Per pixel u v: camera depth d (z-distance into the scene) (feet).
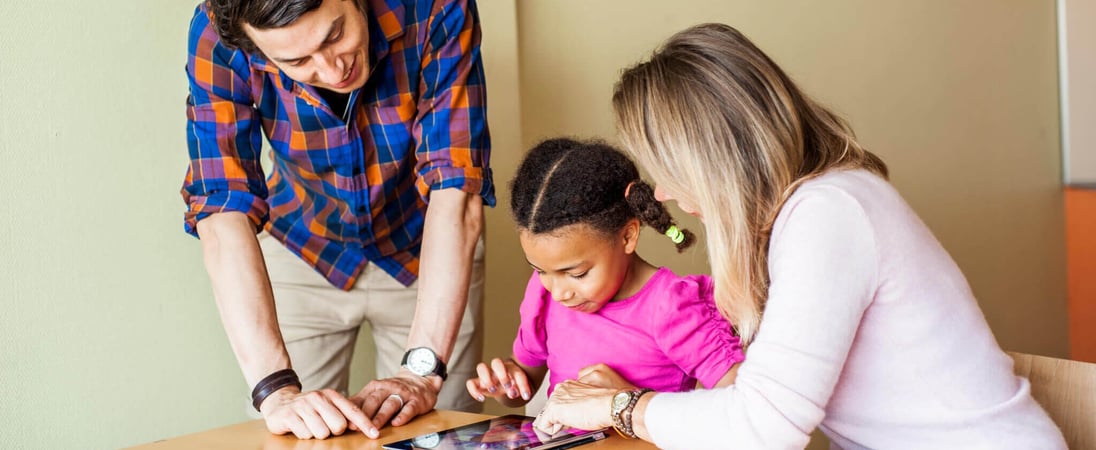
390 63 5.85
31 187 6.89
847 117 11.71
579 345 5.33
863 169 4.02
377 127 6.06
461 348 7.09
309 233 6.71
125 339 7.38
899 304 3.77
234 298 5.33
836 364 3.72
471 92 5.88
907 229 3.82
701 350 5.00
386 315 6.99
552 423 4.61
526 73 9.00
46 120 6.96
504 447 4.37
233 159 5.58
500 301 9.05
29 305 6.89
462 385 7.14
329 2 4.73
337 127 5.93
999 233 13.78
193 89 5.56
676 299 5.04
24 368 6.88
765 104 4.01
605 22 9.50
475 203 5.84
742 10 10.52
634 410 4.25
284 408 4.94
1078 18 14.48
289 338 6.88
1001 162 13.80
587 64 9.39
